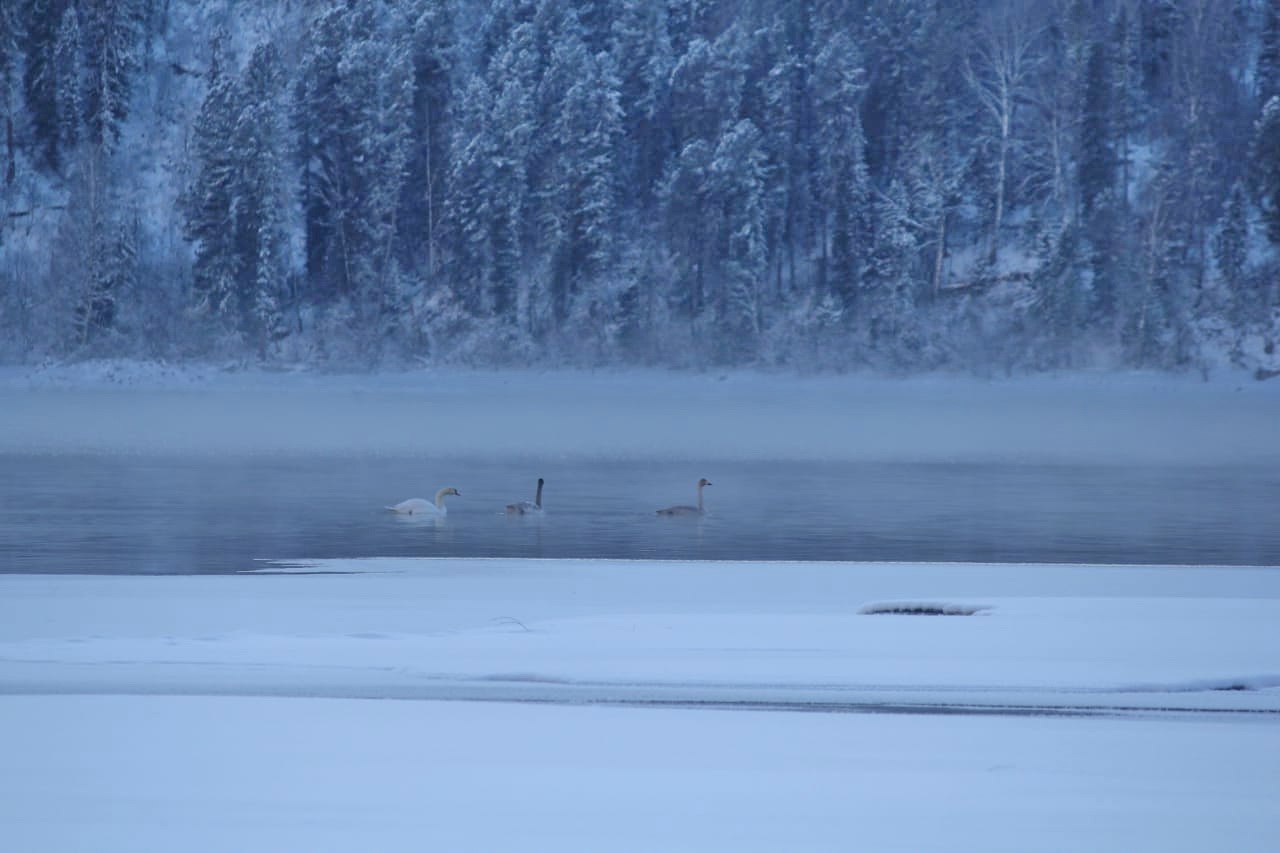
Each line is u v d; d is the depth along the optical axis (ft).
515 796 53.01
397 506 163.84
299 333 517.96
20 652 78.69
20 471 219.61
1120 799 53.11
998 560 127.75
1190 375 452.76
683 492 195.11
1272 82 528.22
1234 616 90.07
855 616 90.79
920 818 50.65
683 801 52.54
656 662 76.48
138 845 47.34
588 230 507.71
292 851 46.91
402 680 72.49
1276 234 484.74
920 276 502.79
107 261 515.91
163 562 122.31
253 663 76.13
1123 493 194.70
